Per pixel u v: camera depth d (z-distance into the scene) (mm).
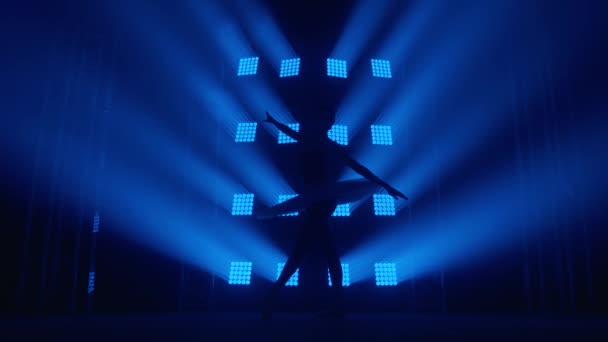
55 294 5984
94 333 2484
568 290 6027
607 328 2941
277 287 3807
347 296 6164
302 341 2021
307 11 7387
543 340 2096
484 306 6156
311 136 3900
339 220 6441
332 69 7094
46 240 6109
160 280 6293
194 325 3125
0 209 6051
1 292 5891
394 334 2395
